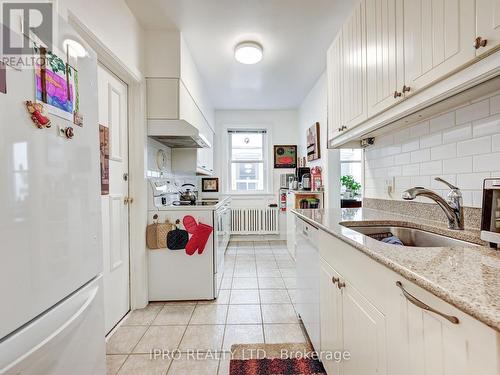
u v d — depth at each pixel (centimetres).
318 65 314
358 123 160
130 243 220
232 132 495
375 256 80
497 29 73
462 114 122
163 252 232
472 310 47
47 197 75
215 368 146
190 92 279
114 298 193
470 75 85
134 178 222
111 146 193
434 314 60
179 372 143
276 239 479
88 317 94
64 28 84
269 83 367
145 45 235
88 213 96
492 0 74
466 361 51
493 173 108
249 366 147
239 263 337
